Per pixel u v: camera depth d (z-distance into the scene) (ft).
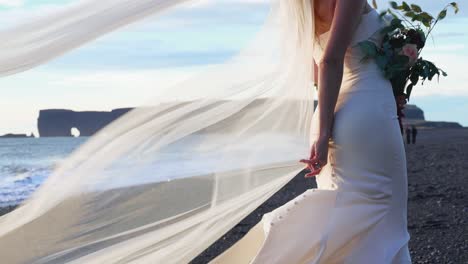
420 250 21.72
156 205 12.15
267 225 11.96
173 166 12.12
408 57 12.05
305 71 12.20
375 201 11.76
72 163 12.05
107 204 12.06
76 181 12.03
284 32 12.17
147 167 12.10
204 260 20.84
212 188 12.21
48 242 11.94
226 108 12.17
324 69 11.80
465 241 22.90
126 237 12.12
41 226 11.96
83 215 12.03
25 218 11.94
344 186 11.78
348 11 11.68
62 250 11.96
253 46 12.17
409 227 25.54
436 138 168.76
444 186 38.91
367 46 11.90
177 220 12.21
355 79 12.06
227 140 12.19
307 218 11.62
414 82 12.50
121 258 12.13
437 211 29.30
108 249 12.08
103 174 12.04
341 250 11.79
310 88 12.23
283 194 36.68
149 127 12.10
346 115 11.86
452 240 23.11
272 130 12.26
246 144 12.22
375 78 12.02
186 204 12.19
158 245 12.21
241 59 12.16
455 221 26.71
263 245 11.42
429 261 20.36
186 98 12.12
